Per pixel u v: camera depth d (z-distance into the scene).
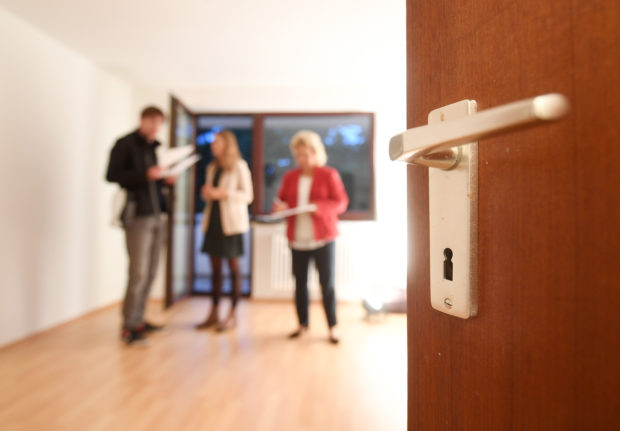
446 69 0.38
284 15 2.44
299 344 2.32
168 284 3.15
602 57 0.24
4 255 2.30
